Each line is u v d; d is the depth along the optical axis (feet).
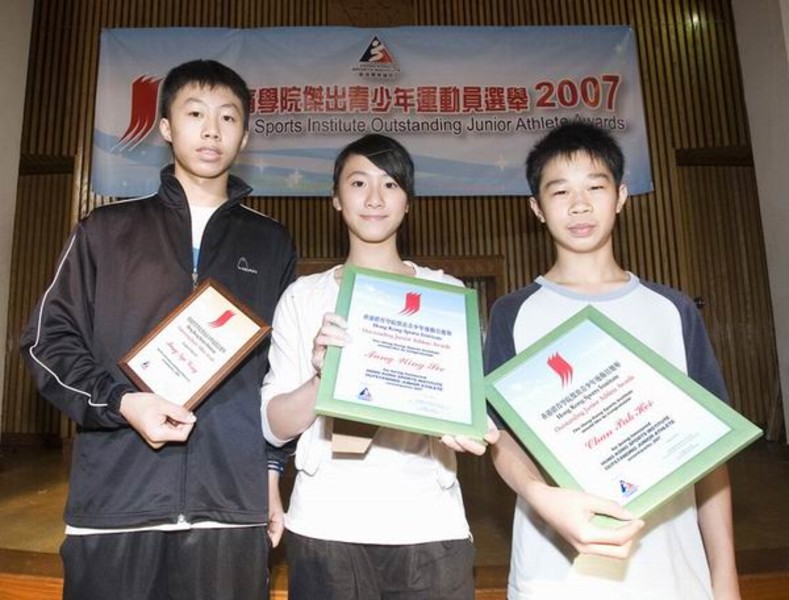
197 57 16.42
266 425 4.23
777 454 14.61
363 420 3.34
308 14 18.42
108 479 3.98
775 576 6.42
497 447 3.93
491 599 6.24
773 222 12.11
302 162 16.47
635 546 3.58
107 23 18.53
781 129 11.76
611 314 3.99
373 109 16.57
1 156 11.87
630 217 18.25
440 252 19.10
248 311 4.19
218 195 4.87
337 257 18.44
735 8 12.91
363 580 3.85
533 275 19.02
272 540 4.65
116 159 16.02
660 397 3.42
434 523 3.98
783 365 12.09
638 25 18.81
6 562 7.03
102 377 3.97
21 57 12.59
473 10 18.60
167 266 4.43
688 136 18.56
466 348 3.78
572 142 4.18
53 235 20.22
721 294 20.34
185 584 3.99
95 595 3.84
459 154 16.53
